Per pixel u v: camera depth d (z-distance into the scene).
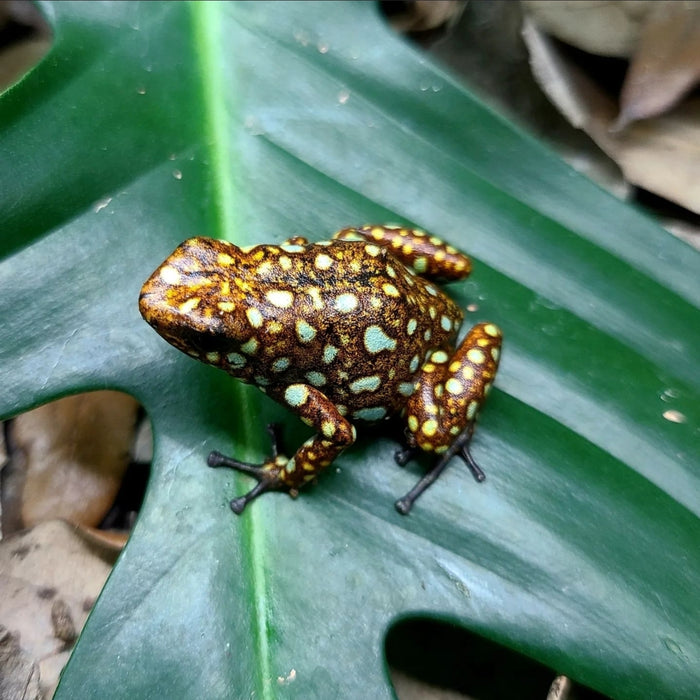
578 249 0.08
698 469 0.07
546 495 0.07
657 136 0.09
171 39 0.08
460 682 0.08
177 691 0.06
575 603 0.07
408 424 0.07
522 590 0.07
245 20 0.09
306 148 0.08
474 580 0.07
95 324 0.07
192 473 0.07
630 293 0.08
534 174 0.08
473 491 0.07
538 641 0.07
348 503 0.07
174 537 0.07
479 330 0.08
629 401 0.08
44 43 0.10
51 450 0.08
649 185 0.09
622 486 0.07
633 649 0.06
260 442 0.07
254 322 0.07
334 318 0.07
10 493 0.08
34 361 0.07
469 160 0.09
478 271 0.08
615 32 0.09
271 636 0.06
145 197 0.07
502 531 0.07
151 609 0.06
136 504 0.09
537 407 0.08
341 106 0.08
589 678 0.06
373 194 0.08
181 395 0.07
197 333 0.06
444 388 0.07
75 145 0.07
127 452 0.08
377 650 0.06
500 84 0.11
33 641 0.07
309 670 0.06
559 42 0.10
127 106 0.08
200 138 0.08
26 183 0.07
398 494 0.07
